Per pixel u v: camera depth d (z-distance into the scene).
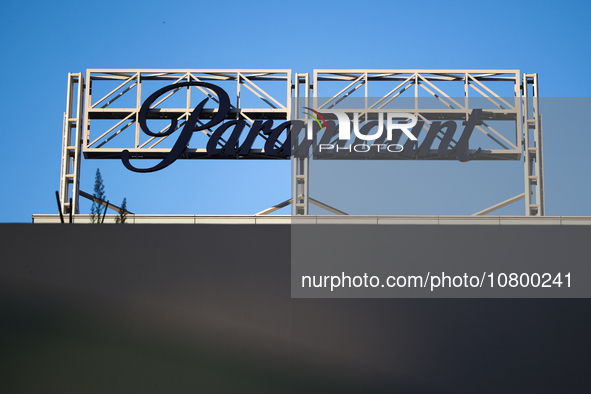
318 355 11.09
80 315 11.31
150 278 11.45
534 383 10.92
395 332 11.15
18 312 11.31
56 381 11.06
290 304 11.30
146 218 14.36
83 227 11.66
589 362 10.98
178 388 11.02
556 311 11.17
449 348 11.07
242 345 11.16
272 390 10.98
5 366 11.11
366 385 10.97
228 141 18.12
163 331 11.24
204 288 11.40
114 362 11.13
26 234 11.61
